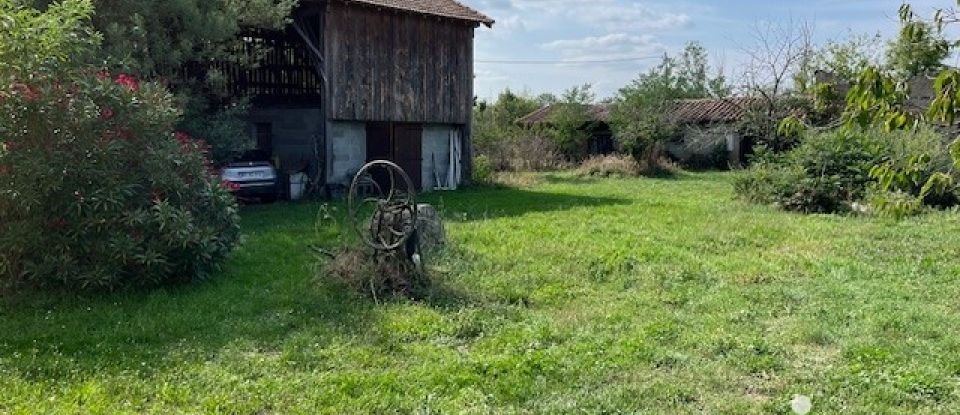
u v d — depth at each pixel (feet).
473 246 31.40
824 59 78.23
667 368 16.30
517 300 22.65
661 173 85.51
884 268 27.84
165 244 22.26
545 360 16.33
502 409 13.80
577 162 96.84
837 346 17.98
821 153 48.32
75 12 23.08
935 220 41.34
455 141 65.46
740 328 19.49
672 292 23.89
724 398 14.52
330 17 53.83
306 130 59.36
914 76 10.89
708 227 38.78
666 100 97.96
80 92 22.06
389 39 58.18
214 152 47.29
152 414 13.23
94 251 21.47
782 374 15.84
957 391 14.60
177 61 43.34
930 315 20.51
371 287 22.20
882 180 11.76
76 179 21.30
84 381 14.75
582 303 22.36
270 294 22.49
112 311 20.07
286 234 34.63
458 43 64.23
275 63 60.85
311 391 14.47
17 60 21.44
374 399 14.12
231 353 16.81
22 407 13.26
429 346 17.63
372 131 58.34
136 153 22.74
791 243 34.06
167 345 17.44
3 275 21.70
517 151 90.33
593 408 13.87
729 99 97.04
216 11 45.21
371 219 24.68
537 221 40.27
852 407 13.92
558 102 106.52
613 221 40.88
